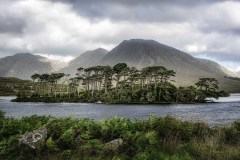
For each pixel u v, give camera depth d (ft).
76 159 38.19
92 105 417.49
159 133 49.08
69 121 53.11
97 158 38.45
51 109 336.90
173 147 43.65
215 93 569.23
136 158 37.27
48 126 47.52
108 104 441.27
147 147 40.34
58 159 39.63
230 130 53.11
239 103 473.67
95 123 49.67
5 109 337.93
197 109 313.53
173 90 505.25
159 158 37.24
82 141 43.93
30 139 42.34
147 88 490.49
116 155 39.86
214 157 40.32
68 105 428.97
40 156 40.50
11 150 41.11
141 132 45.14
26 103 505.66
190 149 42.88
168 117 54.80
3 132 47.39
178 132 49.78
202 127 55.93
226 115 214.07
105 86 558.56
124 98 467.93
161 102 466.70
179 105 410.31
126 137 43.09
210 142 45.88
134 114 244.63
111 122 50.24
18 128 49.39
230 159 39.58
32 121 56.44
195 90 526.98
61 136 44.70
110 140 45.24
